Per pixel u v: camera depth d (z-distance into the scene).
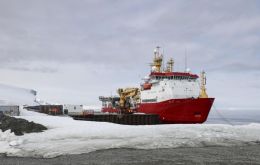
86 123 44.69
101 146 29.50
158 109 54.88
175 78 56.69
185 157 25.03
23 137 34.75
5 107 63.72
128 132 36.72
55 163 22.81
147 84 61.91
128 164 22.50
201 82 55.50
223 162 23.42
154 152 27.14
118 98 75.81
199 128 40.44
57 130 38.44
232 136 36.19
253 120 108.31
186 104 51.97
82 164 22.50
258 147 30.66
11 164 22.59
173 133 36.53
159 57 64.50
